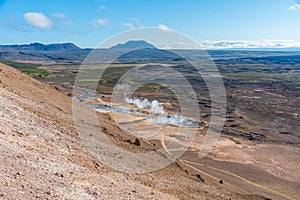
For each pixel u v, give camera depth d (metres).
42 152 14.74
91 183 13.26
